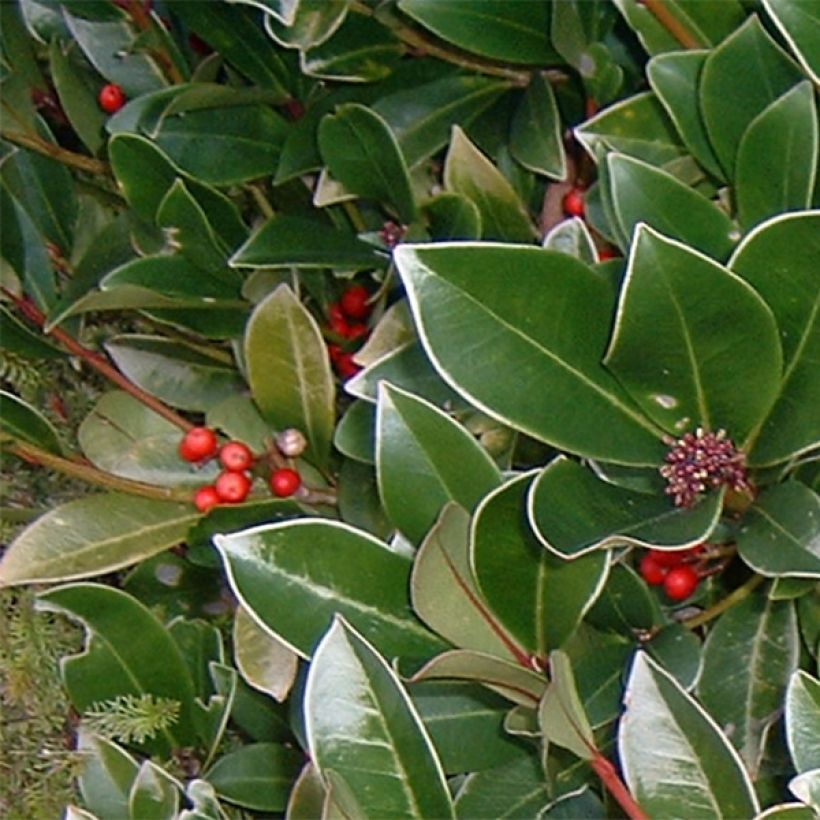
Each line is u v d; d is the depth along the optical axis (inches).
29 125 25.6
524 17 23.8
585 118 24.9
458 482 21.6
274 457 24.5
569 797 22.2
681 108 22.9
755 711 22.0
